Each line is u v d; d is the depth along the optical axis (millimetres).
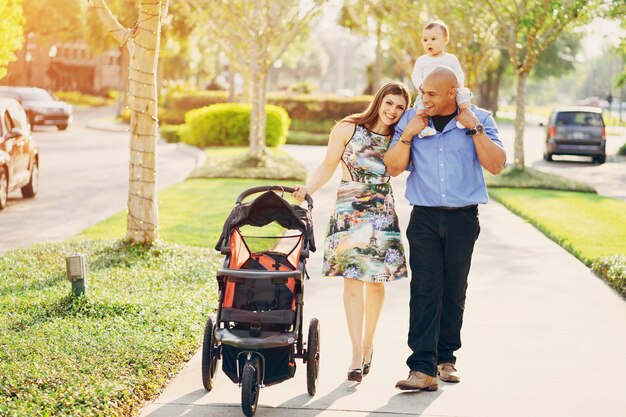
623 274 9273
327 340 7184
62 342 6480
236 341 5410
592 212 15289
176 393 5863
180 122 45531
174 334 6875
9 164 15117
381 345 7066
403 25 28672
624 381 6234
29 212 14805
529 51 20844
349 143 6055
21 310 7578
